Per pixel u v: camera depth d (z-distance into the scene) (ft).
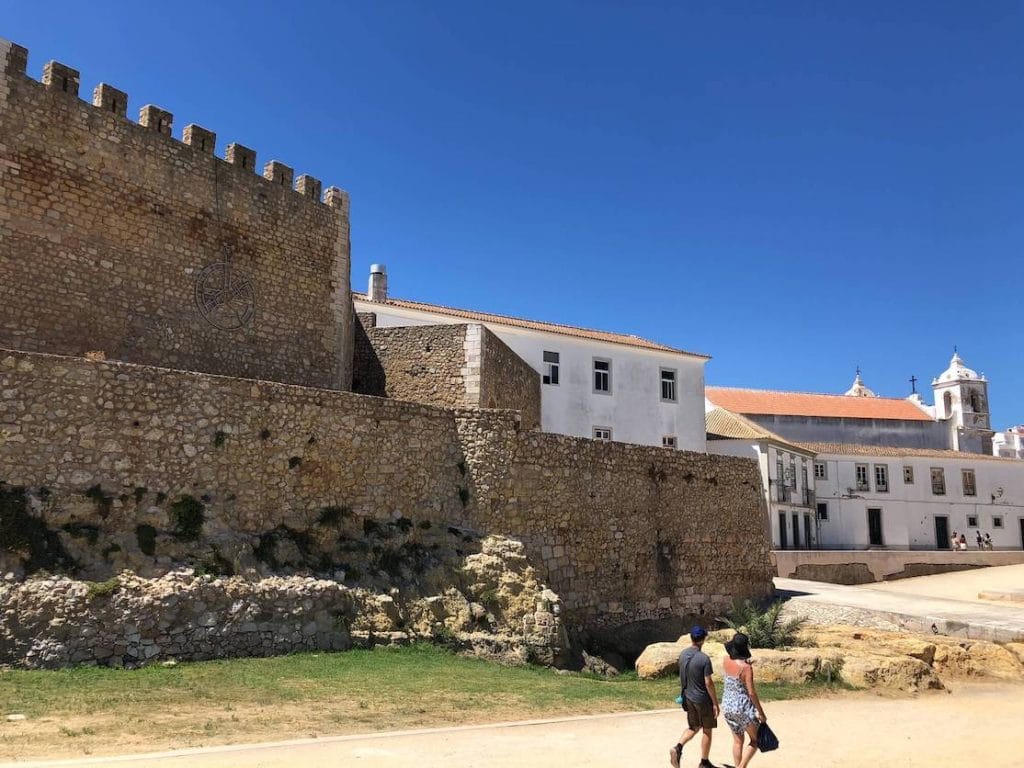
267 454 59.11
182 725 35.94
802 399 222.07
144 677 44.32
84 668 44.68
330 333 82.48
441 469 69.77
